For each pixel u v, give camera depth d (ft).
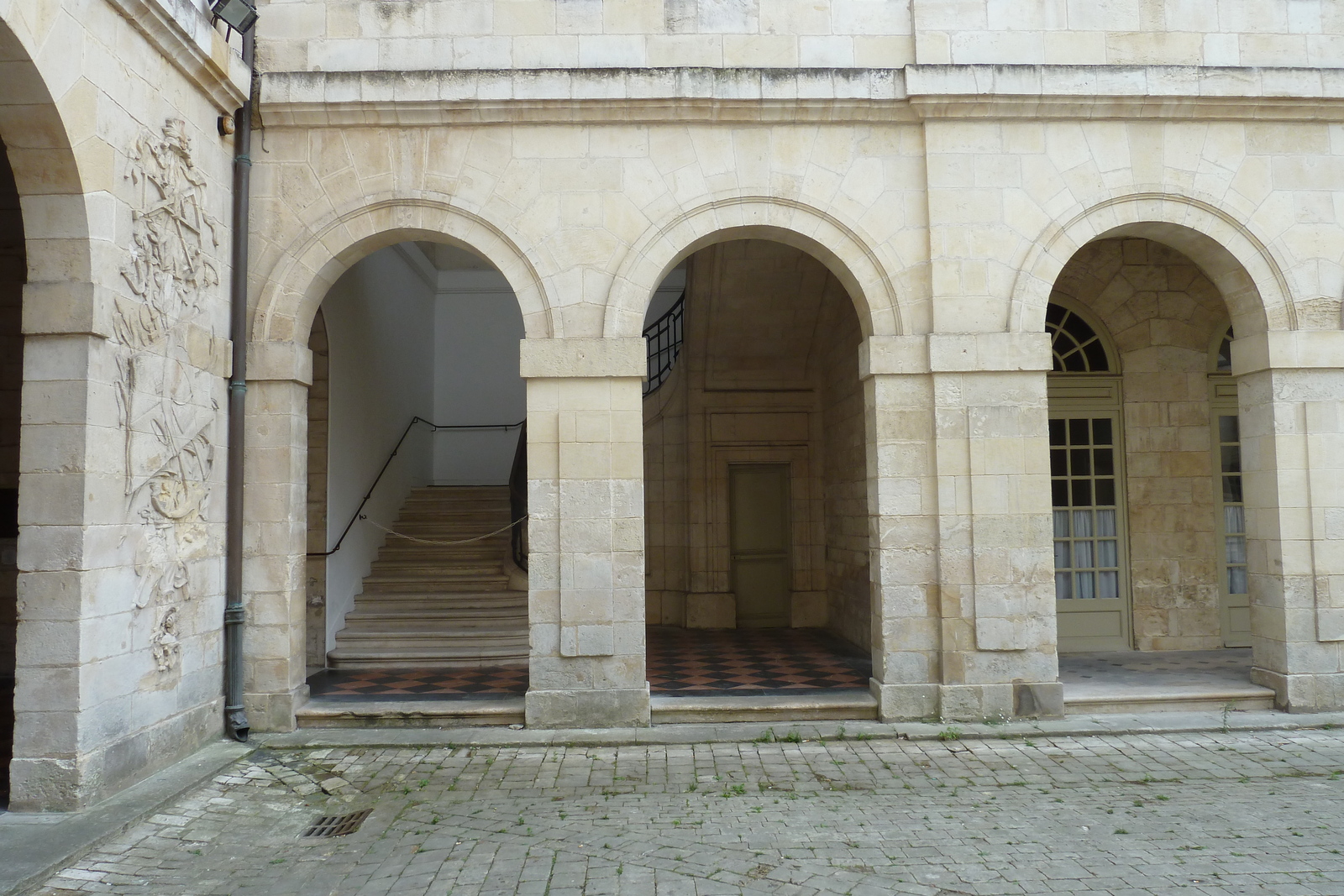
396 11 24.99
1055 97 24.38
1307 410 24.77
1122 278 32.73
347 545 33.24
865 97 24.39
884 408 24.49
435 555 37.47
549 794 19.01
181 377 20.92
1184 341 32.86
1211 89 24.57
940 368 24.14
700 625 39.37
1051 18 25.18
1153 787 19.11
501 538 38.86
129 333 18.75
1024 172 24.81
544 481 24.09
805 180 24.84
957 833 16.51
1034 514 24.14
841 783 19.52
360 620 32.63
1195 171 24.99
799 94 24.32
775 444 40.16
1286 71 24.68
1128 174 24.91
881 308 24.72
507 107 24.35
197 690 21.70
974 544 23.99
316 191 24.53
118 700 18.37
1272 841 15.92
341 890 14.48
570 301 24.47
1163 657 30.83
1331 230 25.11
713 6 25.21
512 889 14.33
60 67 16.55
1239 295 25.80
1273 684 24.91
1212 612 32.30
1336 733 22.88
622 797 18.80
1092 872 14.65
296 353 24.12
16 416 28.66
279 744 22.48
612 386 24.27
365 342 35.78
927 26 25.02
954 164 24.73
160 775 19.54
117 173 18.38
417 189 24.62
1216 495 32.86
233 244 23.86
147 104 19.63
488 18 25.02
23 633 17.12
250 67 24.16
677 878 14.64
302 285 24.39
